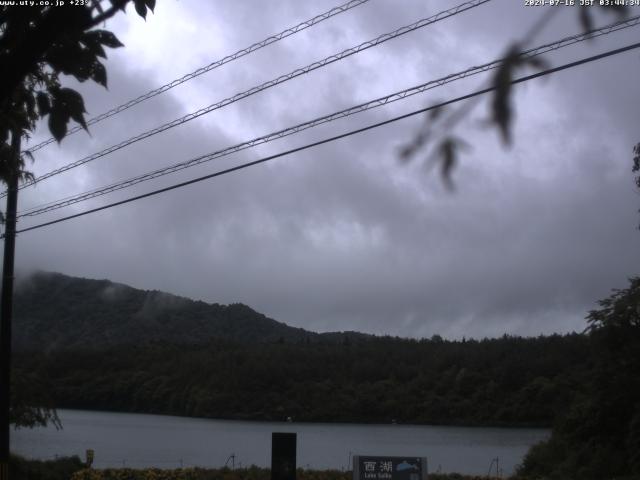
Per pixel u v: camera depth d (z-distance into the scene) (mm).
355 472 15703
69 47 4656
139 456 42000
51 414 27031
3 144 6977
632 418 23719
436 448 48750
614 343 24984
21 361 54812
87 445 50031
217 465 36375
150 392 86000
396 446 50344
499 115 1811
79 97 4809
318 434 62719
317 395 80562
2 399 18516
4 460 18328
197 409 82188
